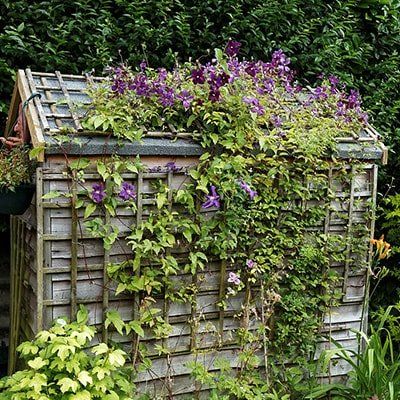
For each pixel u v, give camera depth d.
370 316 3.92
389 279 4.10
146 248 2.54
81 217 2.50
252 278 2.83
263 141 2.73
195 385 2.84
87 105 2.59
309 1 4.05
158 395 2.75
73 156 2.46
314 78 4.13
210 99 2.69
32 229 2.74
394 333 3.55
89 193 2.48
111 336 2.63
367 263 3.16
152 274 2.62
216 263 2.83
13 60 3.49
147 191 2.63
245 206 2.83
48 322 2.50
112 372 2.52
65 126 2.43
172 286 2.70
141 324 2.66
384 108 4.13
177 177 2.69
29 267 2.83
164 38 3.68
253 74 3.01
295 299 2.96
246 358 2.77
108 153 2.51
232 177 2.69
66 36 3.54
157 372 2.76
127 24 3.64
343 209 3.10
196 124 2.74
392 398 2.56
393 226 4.05
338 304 3.10
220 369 2.87
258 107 2.78
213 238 2.75
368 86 4.18
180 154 2.66
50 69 3.50
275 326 3.00
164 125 2.70
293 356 3.06
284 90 3.14
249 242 2.84
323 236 3.03
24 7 3.46
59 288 2.50
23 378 2.26
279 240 2.92
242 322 2.90
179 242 2.70
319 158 2.98
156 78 2.80
